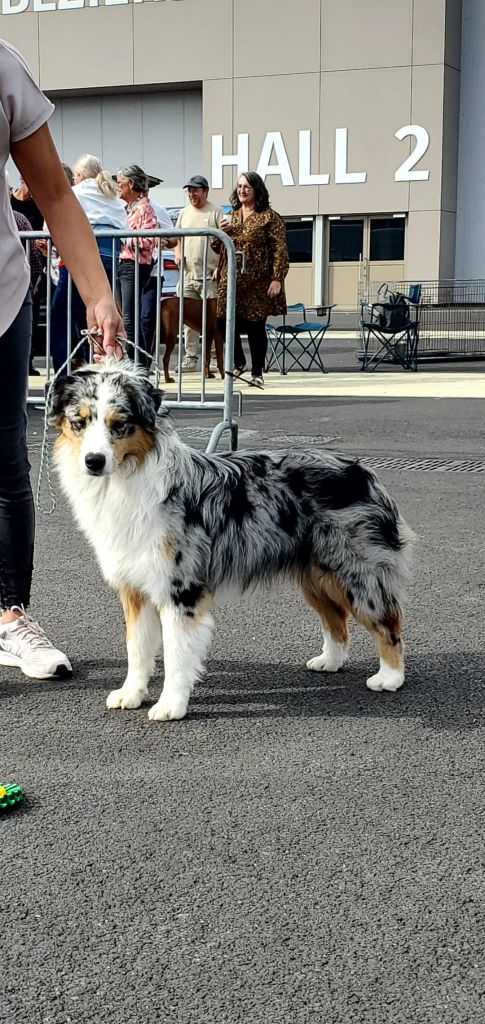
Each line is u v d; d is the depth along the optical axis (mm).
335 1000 2252
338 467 4125
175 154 34156
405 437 9977
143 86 33344
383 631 4137
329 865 2814
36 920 2559
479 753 3555
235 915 2574
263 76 31656
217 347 14102
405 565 4203
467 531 6609
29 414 10891
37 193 3977
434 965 2373
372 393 13805
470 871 2791
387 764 3463
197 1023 2182
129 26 32844
